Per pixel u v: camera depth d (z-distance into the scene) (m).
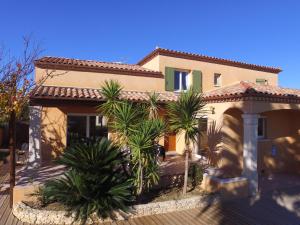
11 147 8.98
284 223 8.61
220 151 13.80
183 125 9.91
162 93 17.58
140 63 21.34
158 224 8.36
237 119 14.30
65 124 15.05
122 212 8.66
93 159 8.61
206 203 10.06
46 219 8.08
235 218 8.94
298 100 12.88
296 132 15.77
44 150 14.63
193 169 11.77
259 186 12.66
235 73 21.47
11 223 7.95
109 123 9.79
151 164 9.41
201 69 19.88
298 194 11.57
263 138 15.47
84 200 8.45
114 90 9.77
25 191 9.07
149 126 9.16
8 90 9.14
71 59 18.62
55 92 12.80
